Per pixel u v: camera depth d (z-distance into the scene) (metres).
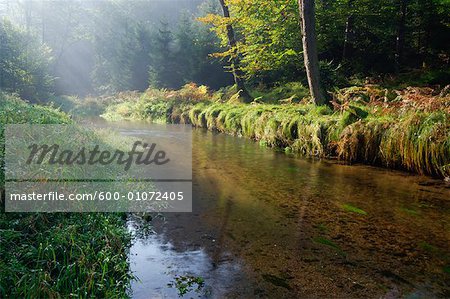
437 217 4.97
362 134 8.12
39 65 28.56
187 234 4.41
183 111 19.67
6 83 24.66
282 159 8.77
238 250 3.99
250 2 15.52
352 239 4.29
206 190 6.20
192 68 29.81
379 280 3.41
